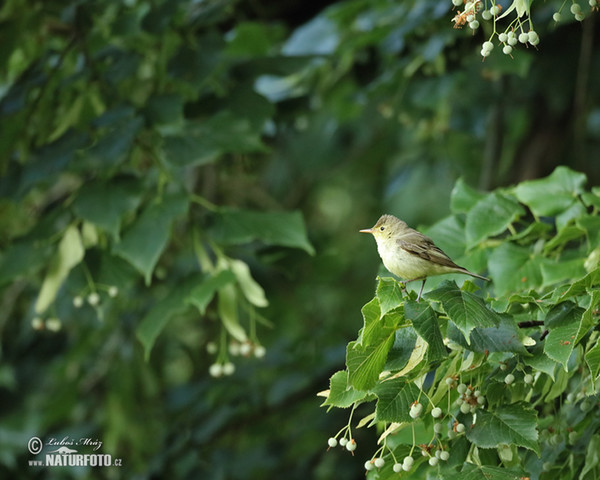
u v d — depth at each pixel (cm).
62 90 971
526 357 564
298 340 1422
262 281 1184
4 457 1252
